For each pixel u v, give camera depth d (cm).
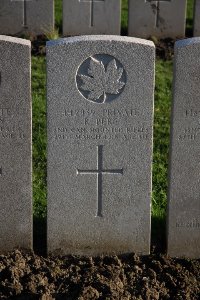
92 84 280
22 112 282
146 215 298
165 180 357
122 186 294
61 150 288
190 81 280
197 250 304
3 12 513
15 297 276
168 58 496
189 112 284
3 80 278
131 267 294
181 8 521
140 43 277
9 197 294
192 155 290
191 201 296
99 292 277
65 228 298
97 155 289
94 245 302
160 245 309
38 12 512
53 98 282
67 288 280
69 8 512
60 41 277
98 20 517
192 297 280
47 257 301
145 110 284
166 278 288
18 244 301
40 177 357
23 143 286
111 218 298
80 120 284
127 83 281
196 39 278
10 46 275
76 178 292
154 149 382
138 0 516
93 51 277
